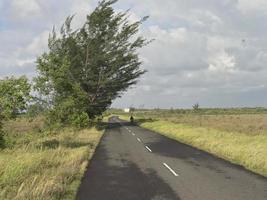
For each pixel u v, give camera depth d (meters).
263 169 15.84
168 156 21.00
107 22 54.22
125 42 56.59
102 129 49.16
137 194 11.34
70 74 51.62
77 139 28.67
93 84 54.12
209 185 12.64
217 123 50.00
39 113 27.39
